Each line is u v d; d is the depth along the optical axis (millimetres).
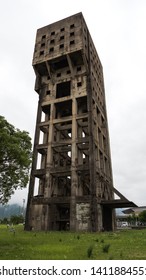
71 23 48094
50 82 46625
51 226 34594
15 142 17609
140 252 11336
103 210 37344
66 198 34406
